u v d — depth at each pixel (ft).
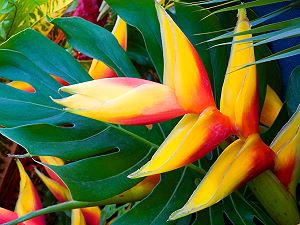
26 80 2.44
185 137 1.87
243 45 2.06
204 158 2.43
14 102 2.36
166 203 2.24
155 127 2.44
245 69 2.04
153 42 2.54
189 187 2.32
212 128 1.93
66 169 2.14
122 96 1.84
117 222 2.14
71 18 2.56
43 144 2.21
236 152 2.02
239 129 2.03
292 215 2.17
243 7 1.77
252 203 2.36
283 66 2.84
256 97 2.06
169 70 1.93
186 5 2.59
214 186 1.92
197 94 1.93
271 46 2.85
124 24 2.75
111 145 2.34
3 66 2.44
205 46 2.61
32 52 2.51
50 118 2.36
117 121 1.86
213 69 2.60
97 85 1.86
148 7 2.55
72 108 1.82
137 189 2.33
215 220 2.28
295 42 2.75
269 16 2.14
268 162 2.08
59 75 2.51
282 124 2.52
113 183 2.18
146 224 2.16
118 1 2.52
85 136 2.33
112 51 2.59
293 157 2.13
